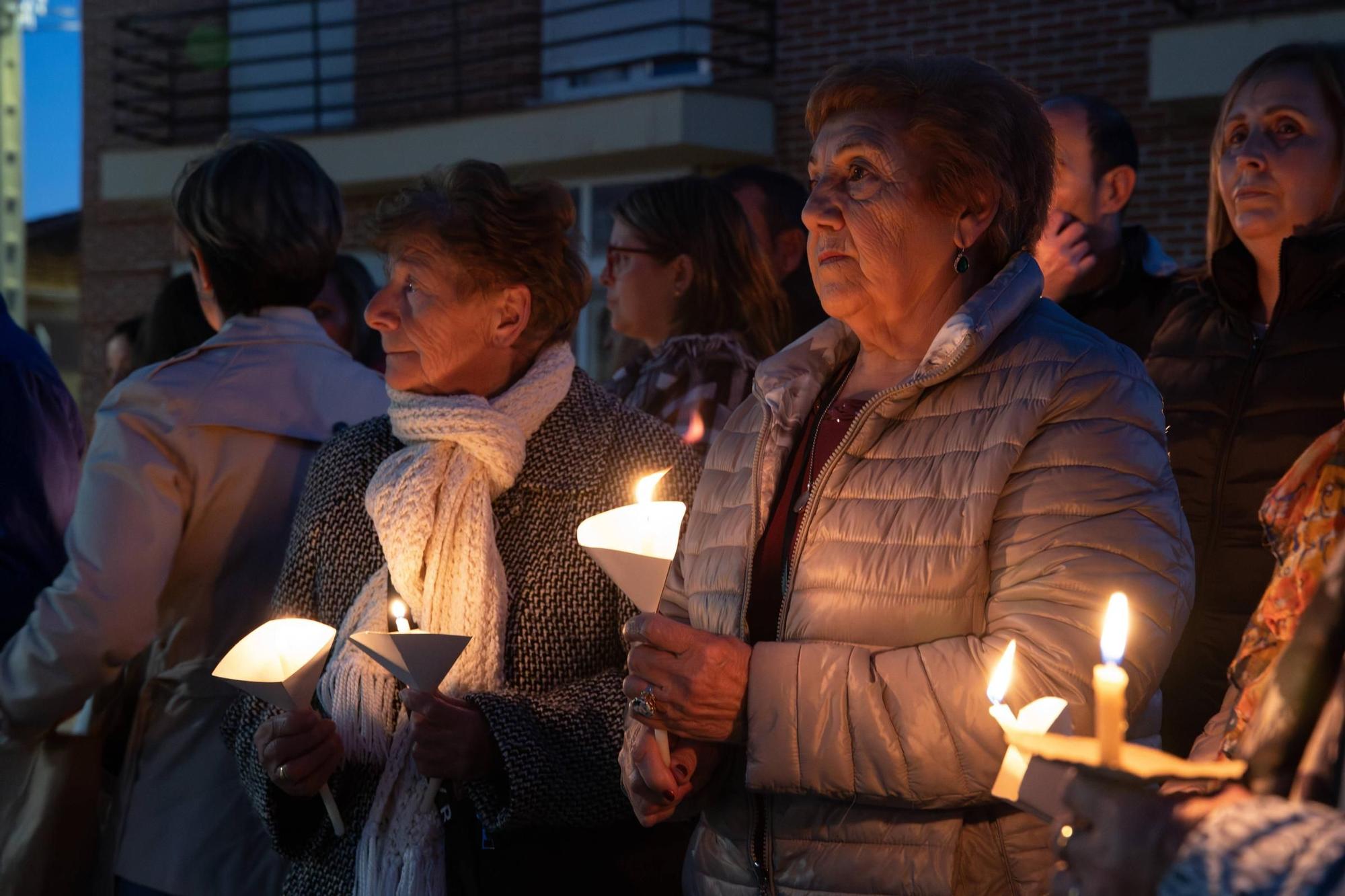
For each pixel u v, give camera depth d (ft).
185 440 7.88
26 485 8.68
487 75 36.83
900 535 5.35
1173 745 7.38
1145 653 4.91
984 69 5.80
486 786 6.35
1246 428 7.35
